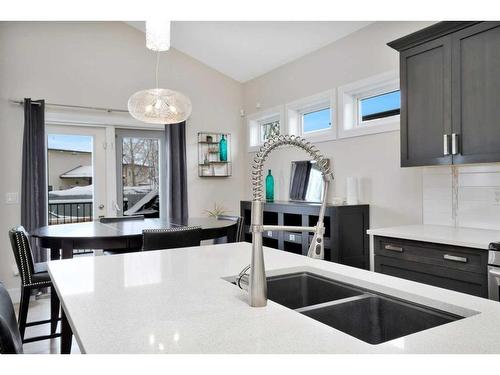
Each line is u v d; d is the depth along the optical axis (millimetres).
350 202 3648
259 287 1094
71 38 4426
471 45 2418
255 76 5293
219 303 1127
